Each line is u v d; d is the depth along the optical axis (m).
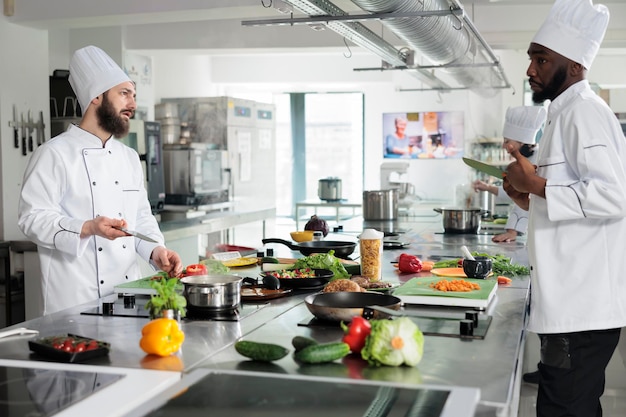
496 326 2.39
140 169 3.50
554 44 2.81
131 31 8.23
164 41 8.20
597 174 2.62
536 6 7.35
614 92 11.79
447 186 12.12
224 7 5.65
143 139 7.39
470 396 1.63
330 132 13.36
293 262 3.70
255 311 2.62
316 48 8.05
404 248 4.65
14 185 5.98
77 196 3.17
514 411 2.07
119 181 3.30
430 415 1.58
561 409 2.80
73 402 1.62
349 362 1.95
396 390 1.69
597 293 2.70
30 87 6.14
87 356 1.98
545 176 2.80
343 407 1.58
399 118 12.28
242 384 1.73
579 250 2.72
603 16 2.77
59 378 1.80
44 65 6.28
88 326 2.39
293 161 13.48
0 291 5.89
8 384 1.75
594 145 2.64
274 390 1.70
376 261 3.27
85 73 3.20
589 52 2.80
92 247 3.16
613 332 2.76
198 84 11.48
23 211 3.09
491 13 7.44
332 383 1.74
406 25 4.38
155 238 3.37
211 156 8.80
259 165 10.30
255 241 9.64
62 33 8.02
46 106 6.30
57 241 2.96
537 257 2.80
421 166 12.25
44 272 3.16
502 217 6.83
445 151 12.12
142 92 8.62
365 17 3.96
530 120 6.12
